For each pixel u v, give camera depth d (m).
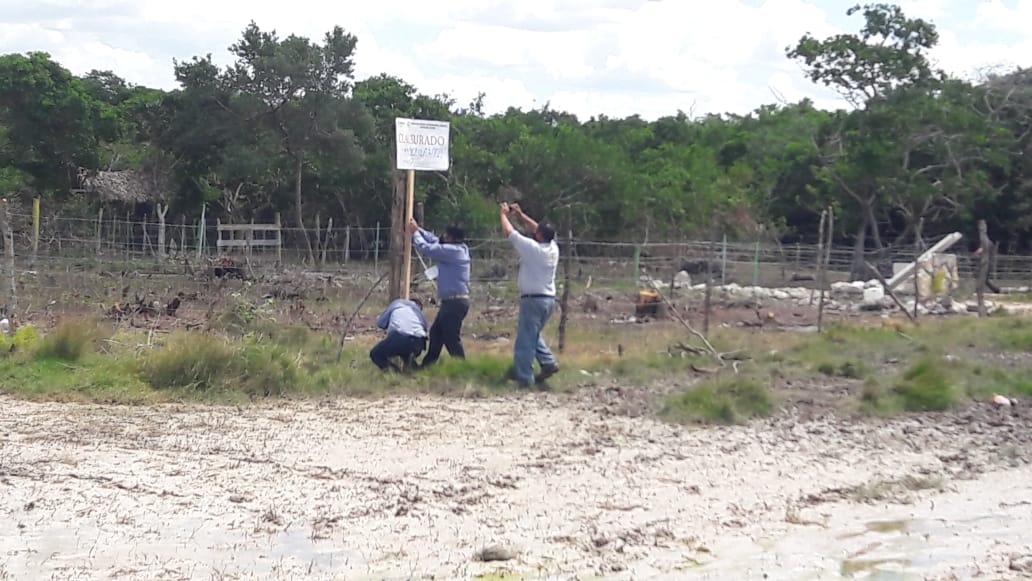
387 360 13.16
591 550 7.38
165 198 45.12
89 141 43.56
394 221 13.88
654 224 42.09
